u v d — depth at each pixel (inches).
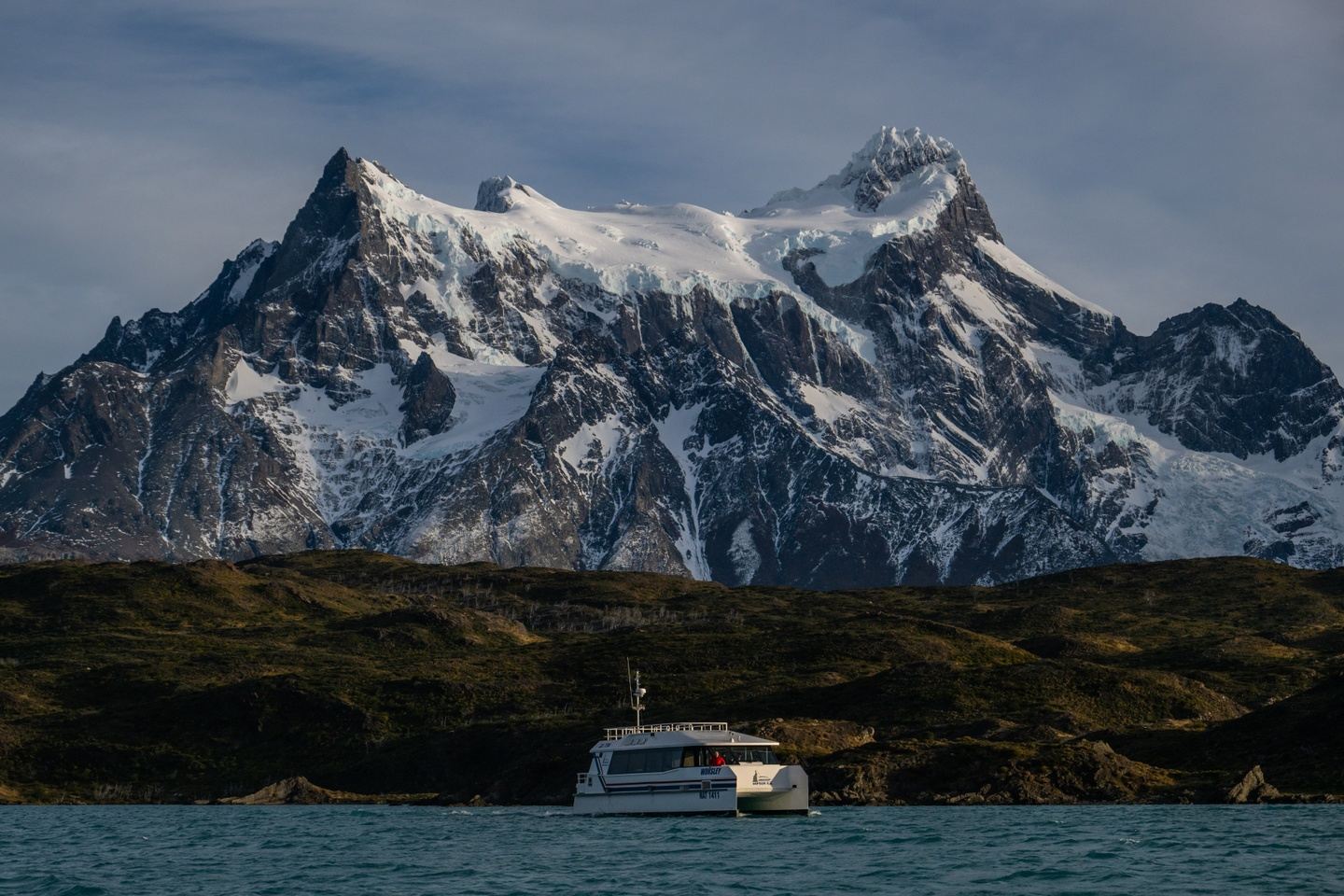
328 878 5738.2
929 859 5856.3
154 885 5654.5
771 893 5152.6
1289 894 5014.8
